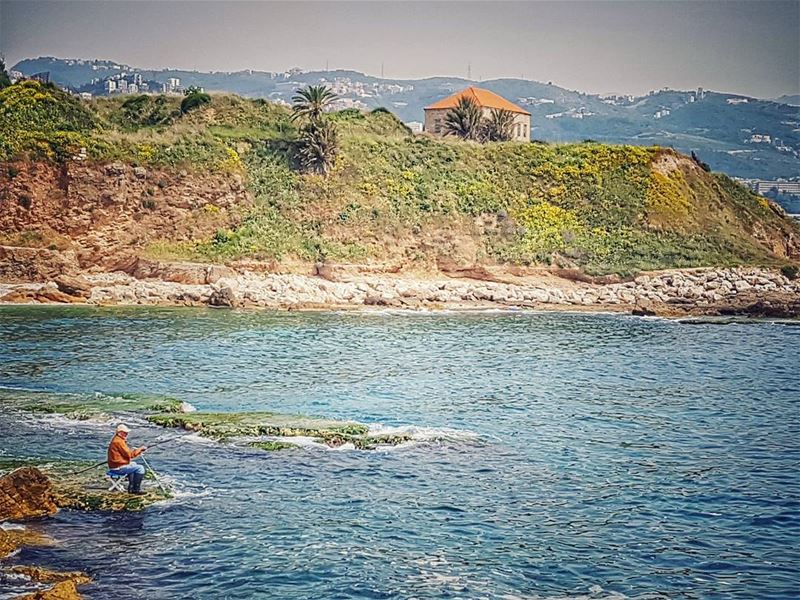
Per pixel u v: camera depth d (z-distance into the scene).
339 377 49.69
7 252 81.06
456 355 58.47
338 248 94.00
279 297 81.62
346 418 40.09
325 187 100.62
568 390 47.78
